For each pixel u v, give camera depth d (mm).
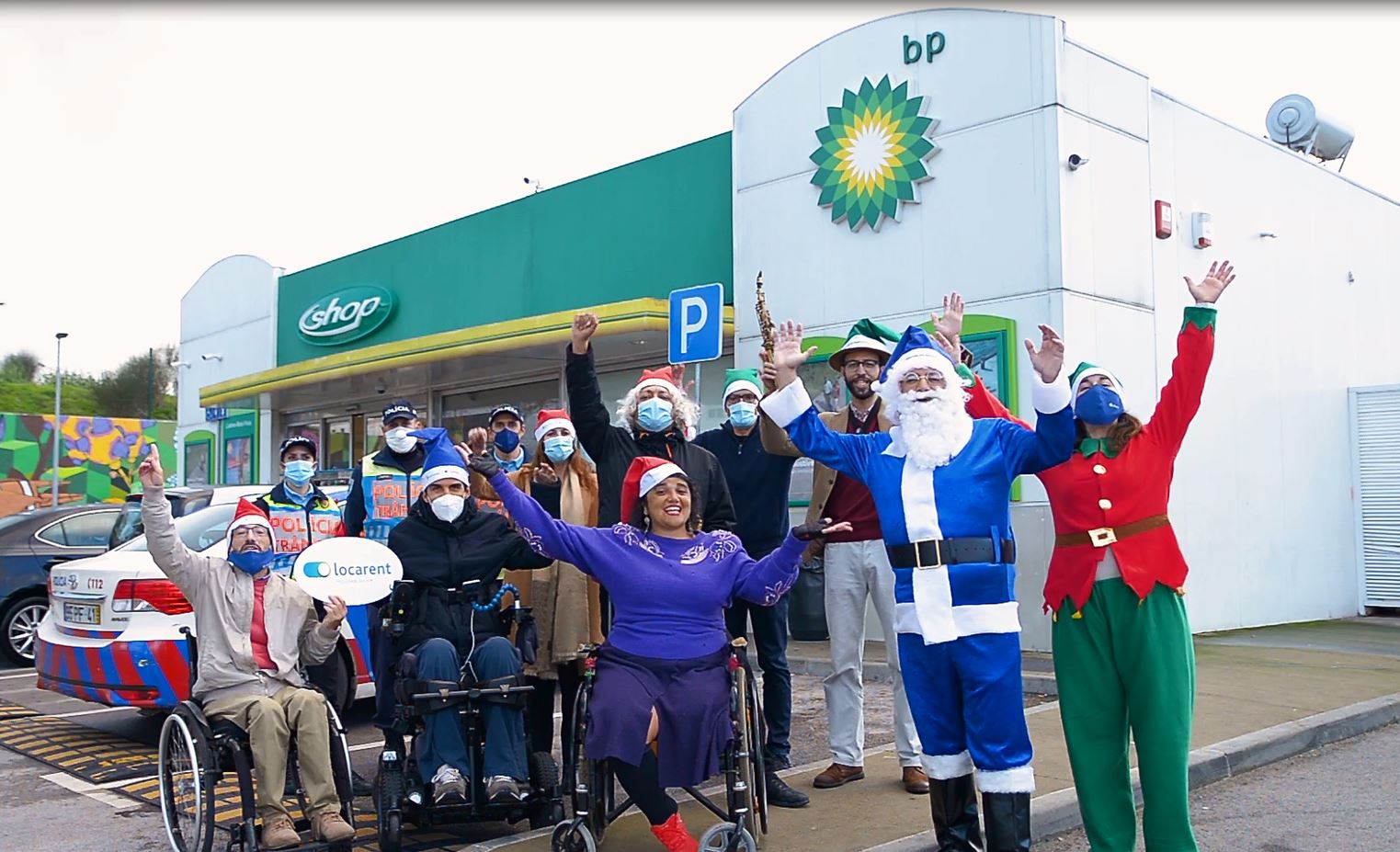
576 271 14758
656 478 4719
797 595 9055
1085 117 10211
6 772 6758
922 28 10805
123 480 31500
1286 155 13414
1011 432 4320
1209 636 11422
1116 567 4293
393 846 4871
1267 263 12953
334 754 4898
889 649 5625
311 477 6930
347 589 5031
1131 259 10617
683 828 4461
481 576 5266
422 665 4910
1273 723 7098
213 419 21859
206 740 4672
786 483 5887
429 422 17406
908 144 10812
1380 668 9273
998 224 10227
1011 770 4156
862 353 5500
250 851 4602
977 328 10227
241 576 5047
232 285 21406
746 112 12312
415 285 17219
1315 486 13516
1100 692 4328
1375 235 15125
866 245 11172
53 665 7215
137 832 5543
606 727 4371
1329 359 14000
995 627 4188
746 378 5844
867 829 5020
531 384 15828
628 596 4633
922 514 4266
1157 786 4203
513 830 5426
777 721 5707
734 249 12453
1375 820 5453
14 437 29875
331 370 16516
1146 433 4414
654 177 13820
